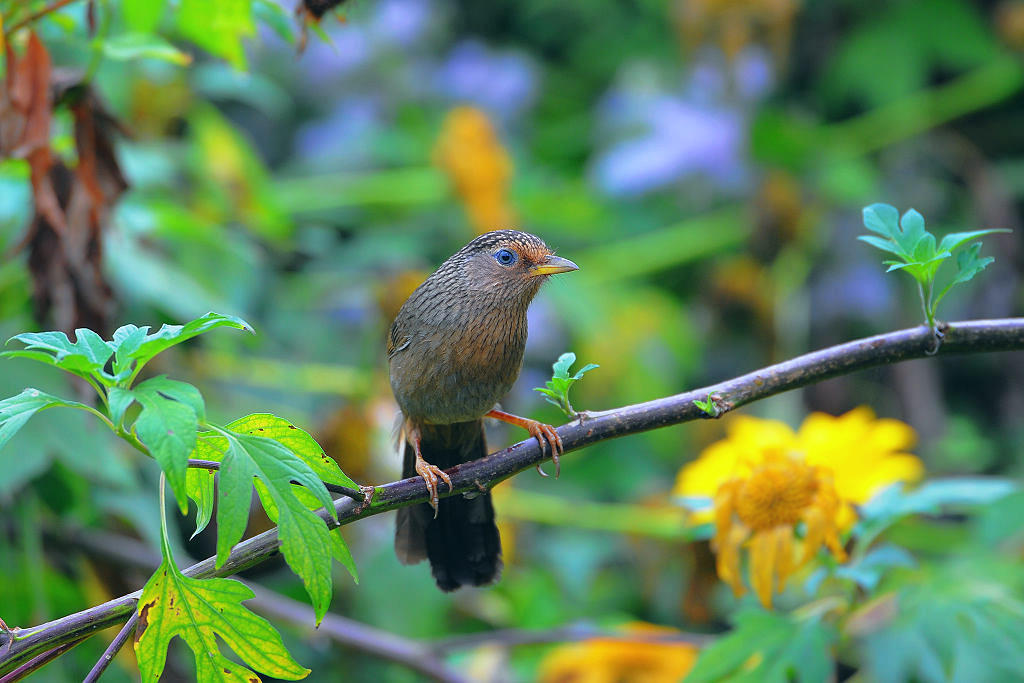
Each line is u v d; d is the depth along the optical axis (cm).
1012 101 1411
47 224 705
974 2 1414
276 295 1173
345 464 956
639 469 1178
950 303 1276
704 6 1258
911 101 1317
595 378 1190
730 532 642
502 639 817
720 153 1299
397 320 702
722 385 531
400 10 1434
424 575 995
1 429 396
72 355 387
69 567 873
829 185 1272
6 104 686
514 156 1359
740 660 642
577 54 1505
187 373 985
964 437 1202
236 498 400
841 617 674
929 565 758
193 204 1095
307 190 1240
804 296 1295
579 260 1257
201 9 711
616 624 948
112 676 796
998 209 1288
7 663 440
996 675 646
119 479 777
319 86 1410
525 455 533
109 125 745
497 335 676
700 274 1364
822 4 1442
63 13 728
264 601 831
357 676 953
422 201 1252
